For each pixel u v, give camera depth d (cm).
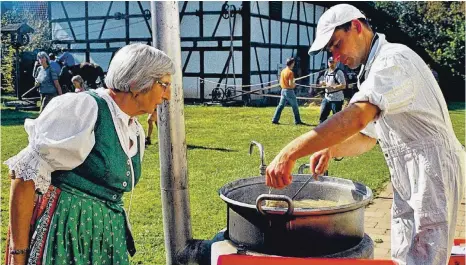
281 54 1895
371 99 186
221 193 266
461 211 513
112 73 206
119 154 210
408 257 207
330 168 730
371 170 718
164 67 209
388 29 2177
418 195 203
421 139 203
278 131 1084
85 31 1984
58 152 198
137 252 422
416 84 197
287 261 226
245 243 247
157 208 544
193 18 1758
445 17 2292
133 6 1911
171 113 298
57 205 206
